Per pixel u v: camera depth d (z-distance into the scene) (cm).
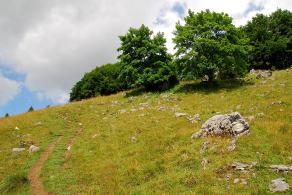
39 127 4034
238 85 4697
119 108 4612
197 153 2294
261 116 2894
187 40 5000
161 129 3102
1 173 2742
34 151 3150
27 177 2569
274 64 6606
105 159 2694
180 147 2491
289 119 2733
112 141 3098
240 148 2241
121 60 5475
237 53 4884
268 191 1719
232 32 5006
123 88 7831
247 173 1920
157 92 5172
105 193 2116
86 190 2205
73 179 2441
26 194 2292
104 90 7938
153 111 3959
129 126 3459
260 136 2405
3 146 3406
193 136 2602
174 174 2103
